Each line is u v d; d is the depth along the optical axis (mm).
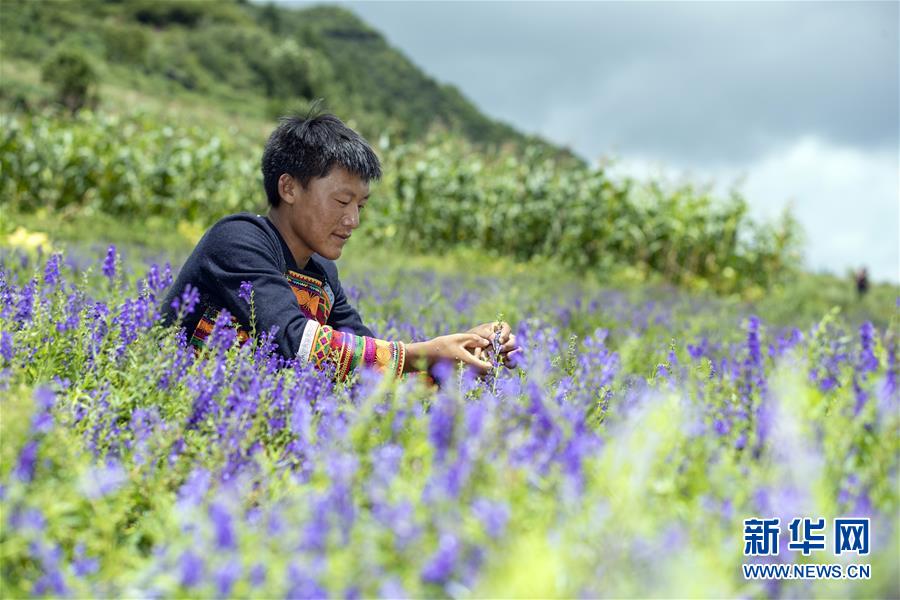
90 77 49812
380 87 148625
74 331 2857
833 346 2512
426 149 18703
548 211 16703
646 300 9836
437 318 5641
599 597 1392
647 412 1880
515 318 6152
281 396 2396
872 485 1820
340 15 168000
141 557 1825
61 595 1541
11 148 15078
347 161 3178
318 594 1417
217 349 2680
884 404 1943
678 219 16578
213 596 1438
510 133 143000
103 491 1862
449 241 17234
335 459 1743
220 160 17078
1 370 2350
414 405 2154
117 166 15641
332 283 3637
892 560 1535
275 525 1604
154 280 3068
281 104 81625
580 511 1598
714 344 5359
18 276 5219
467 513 1574
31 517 1593
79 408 2324
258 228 3186
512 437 1805
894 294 18953
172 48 106000
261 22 148500
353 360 2893
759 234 16938
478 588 1387
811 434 1896
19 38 83188
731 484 1805
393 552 1519
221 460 2049
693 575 1428
